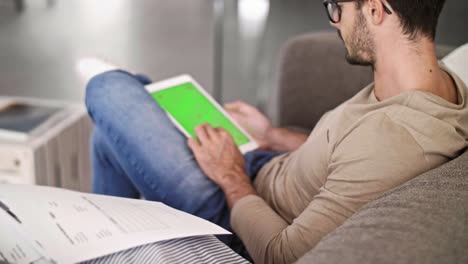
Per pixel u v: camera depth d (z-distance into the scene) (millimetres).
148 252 662
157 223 708
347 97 1530
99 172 1316
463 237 624
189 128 1222
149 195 1167
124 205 772
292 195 1064
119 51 2654
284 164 1161
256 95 2566
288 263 887
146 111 1164
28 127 1574
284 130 1489
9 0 2861
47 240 643
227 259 677
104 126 1163
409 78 878
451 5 2693
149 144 1134
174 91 1311
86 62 1292
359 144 866
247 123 1522
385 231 625
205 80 2545
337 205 865
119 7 2855
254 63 2693
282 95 1628
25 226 670
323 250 611
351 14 915
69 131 1694
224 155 1130
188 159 1145
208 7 2771
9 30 2818
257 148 1305
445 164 814
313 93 1581
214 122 1285
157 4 2836
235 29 2732
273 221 964
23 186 805
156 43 2680
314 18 2783
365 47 914
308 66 1572
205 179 1134
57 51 2699
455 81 937
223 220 1158
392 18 865
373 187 844
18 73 2602
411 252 582
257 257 952
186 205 1130
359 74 1498
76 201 760
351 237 627
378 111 871
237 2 2705
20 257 616
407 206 683
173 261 647
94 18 2828
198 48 2645
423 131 846
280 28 2770
